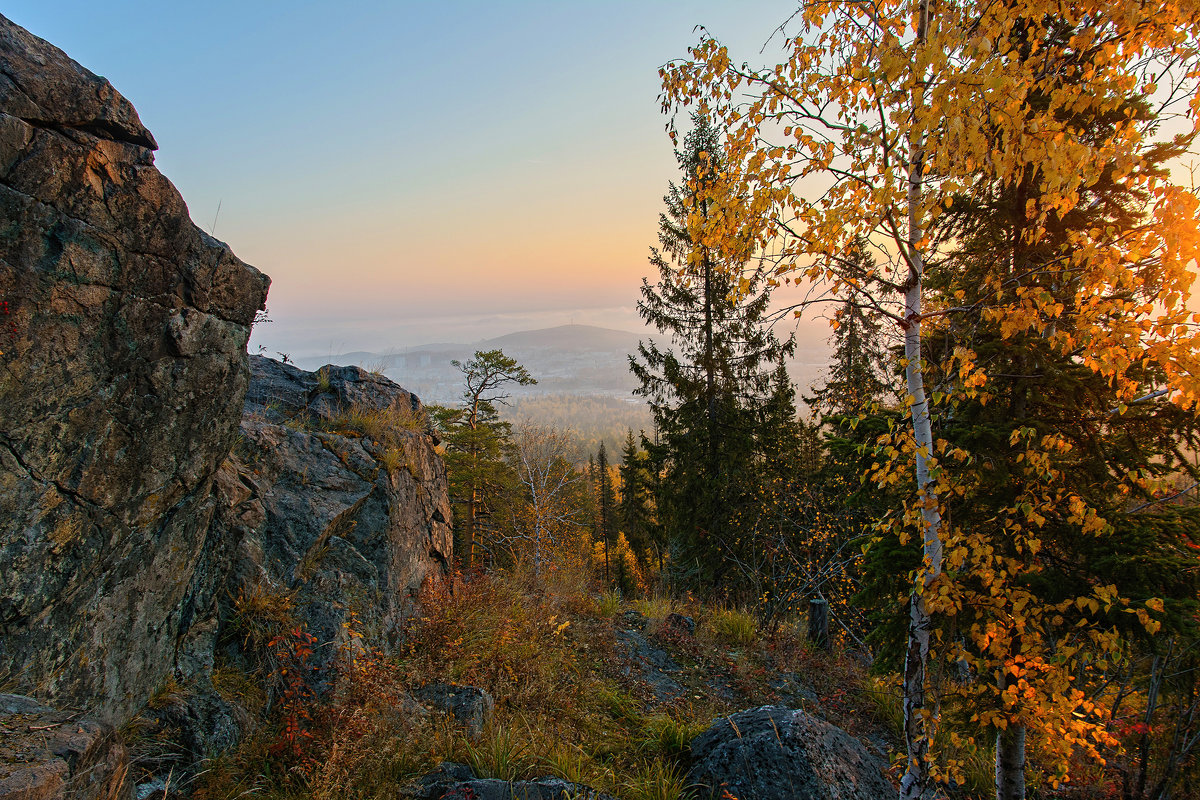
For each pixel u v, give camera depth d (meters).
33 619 3.10
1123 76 3.38
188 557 4.31
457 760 4.62
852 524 10.98
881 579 5.42
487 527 21.52
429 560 8.87
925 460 4.25
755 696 7.77
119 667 3.63
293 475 6.52
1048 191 3.46
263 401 9.34
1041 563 4.82
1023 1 3.60
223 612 4.80
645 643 8.85
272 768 4.05
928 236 4.23
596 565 35.19
